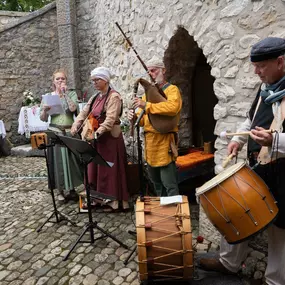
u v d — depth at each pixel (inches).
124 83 165.5
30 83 251.6
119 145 118.1
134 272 83.0
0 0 410.3
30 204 135.2
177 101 92.7
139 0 133.1
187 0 98.4
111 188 117.6
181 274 68.9
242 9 79.7
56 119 126.6
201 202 65.2
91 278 81.5
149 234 67.6
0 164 213.5
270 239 65.6
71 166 126.4
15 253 95.2
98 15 216.4
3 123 239.1
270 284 67.5
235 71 84.0
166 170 100.2
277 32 73.8
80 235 98.4
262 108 61.4
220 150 91.2
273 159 58.9
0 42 239.0
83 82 248.7
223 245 76.5
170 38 112.1
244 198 58.6
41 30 247.0
